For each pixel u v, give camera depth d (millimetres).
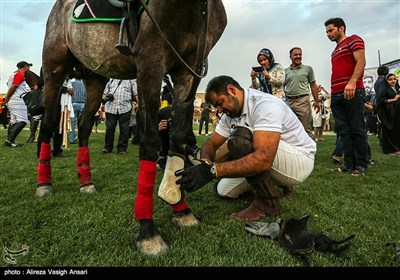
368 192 2900
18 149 6098
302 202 2545
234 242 1717
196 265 1462
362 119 3828
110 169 4086
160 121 3799
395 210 2330
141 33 1692
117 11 2027
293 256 1568
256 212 2184
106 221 2041
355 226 1990
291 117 2438
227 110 2170
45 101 2779
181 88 1988
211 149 2439
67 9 2650
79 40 2338
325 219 2115
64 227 1946
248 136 2084
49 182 2777
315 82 5203
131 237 1775
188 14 1672
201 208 2381
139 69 1690
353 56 3750
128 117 5801
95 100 2920
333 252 1605
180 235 1804
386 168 4348
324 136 12562
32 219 2082
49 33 2785
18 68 6703
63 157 5141
